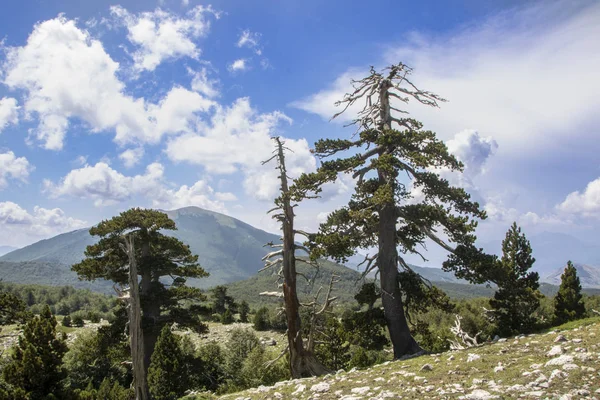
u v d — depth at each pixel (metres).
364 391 9.52
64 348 22.08
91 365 34.50
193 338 53.03
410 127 22.52
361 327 20.27
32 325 21.62
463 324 33.88
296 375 21.23
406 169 20.59
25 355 20.75
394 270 20.44
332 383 11.91
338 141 22.27
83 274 30.34
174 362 28.25
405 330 19.97
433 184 20.36
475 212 19.64
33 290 123.25
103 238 32.03
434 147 19.91
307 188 21.14
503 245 27.14
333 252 19.53
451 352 14.12
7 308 25.78
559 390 6.59
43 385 21.14
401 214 20.50
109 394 25.88
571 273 31.47
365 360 27.81
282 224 22.42
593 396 6.02
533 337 13.06
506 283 18.25
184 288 32.28
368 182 21.50
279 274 22.28
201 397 26.22
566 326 20.05
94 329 57.66
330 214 21.14
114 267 31.28
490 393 7.09
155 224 31.73
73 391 22.22
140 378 18.75
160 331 29.84
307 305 22.20
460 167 19.80
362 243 21.06
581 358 8.01
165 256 33.03
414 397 7.94
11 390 20.16
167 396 27.25
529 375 7.87
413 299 20.45
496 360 10.12
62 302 110.12
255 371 30.70
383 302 20.41
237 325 66.31
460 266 18.84
